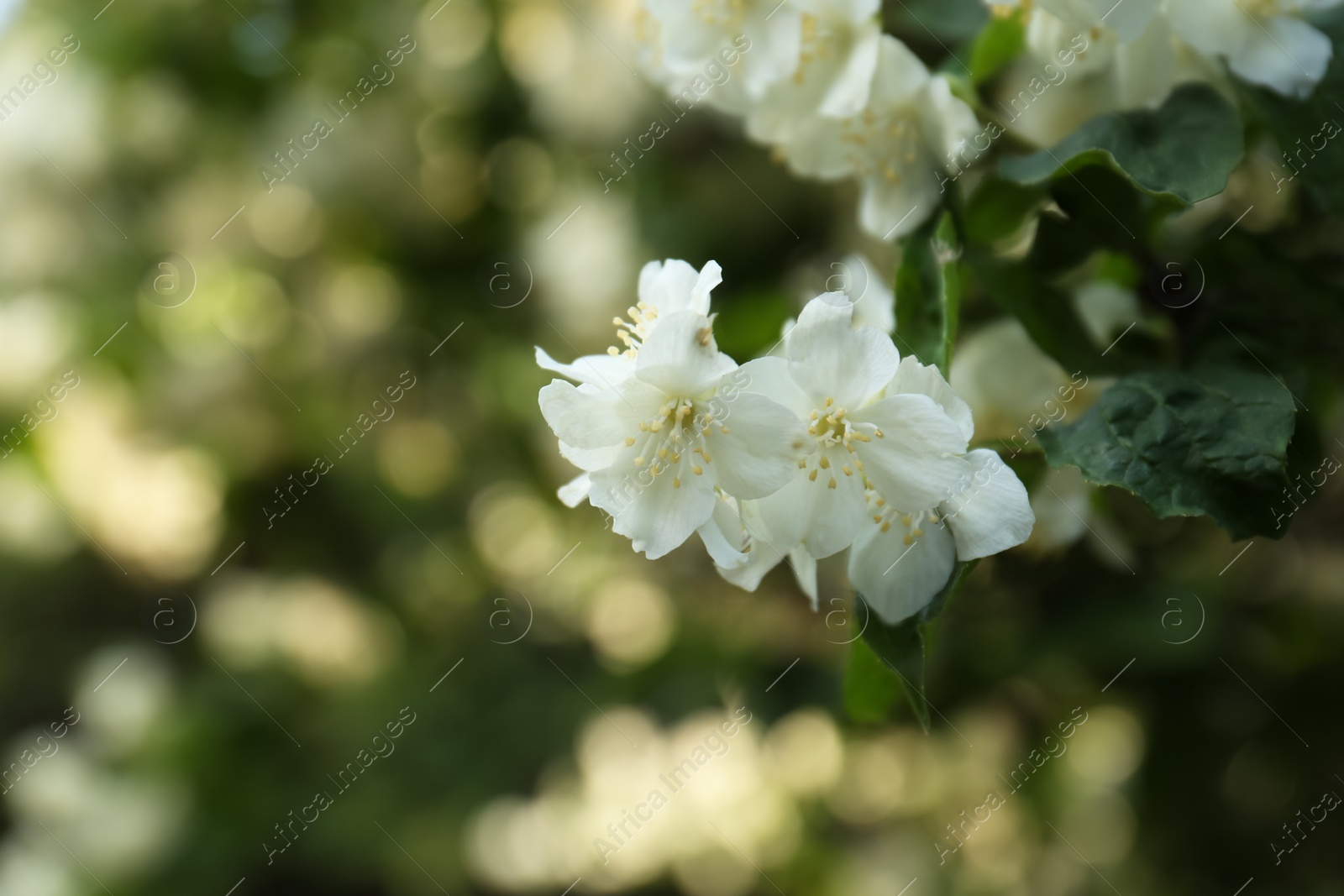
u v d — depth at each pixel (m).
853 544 0.43
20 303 0.86
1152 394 0.44
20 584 0.96
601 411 0.43
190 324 0.90
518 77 0.82
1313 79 0.44
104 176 0.86
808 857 0.79
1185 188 0.44
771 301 0.50
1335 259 0.47
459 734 0.87
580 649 0.87
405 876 0.86
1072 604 0.54
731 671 0.71
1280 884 0.54
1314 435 0.46
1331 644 0.54
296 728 0.93
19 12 0.84
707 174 0.72
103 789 0.91
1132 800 0.57
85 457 0.92
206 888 0.86
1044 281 0.45
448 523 0.93
